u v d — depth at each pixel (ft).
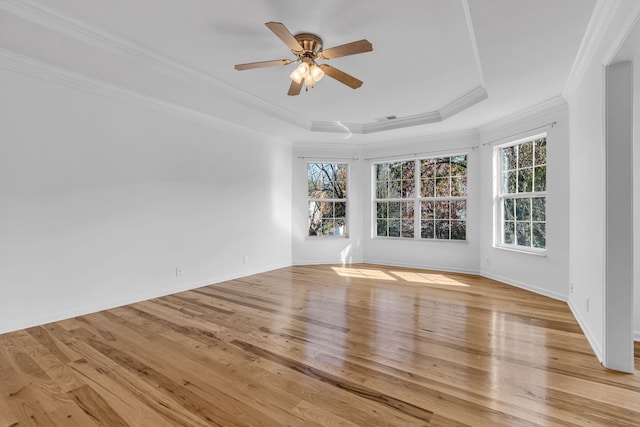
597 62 7.61
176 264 13.15
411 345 8.05
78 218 10.22
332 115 15.60
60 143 9.80
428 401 5.74
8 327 8.80
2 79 8.65
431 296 12.55
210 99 12.16
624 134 6.72
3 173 8.71
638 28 5.56
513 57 8.70
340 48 7.42
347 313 10.52
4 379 6.42
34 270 9.29
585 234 8.93
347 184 20.52
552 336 8.61
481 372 6.73
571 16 6.83
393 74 10.79
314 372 6.74
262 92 12.61
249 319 9.95
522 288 13.75
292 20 7.74
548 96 11.66
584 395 5.90
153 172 12.34
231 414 5.38
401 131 16.98
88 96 10.43
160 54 9.45
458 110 13.46
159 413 5.40
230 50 9.29
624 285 6.75
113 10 7.36
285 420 5.23
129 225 11.57
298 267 18.88
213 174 14.73
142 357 7.38
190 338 8.48
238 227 16.01
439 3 7.03
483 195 16.12
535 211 13.44
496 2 6.39
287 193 19.21
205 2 7.07
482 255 16.33
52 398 5.80
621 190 6.75
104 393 5.96
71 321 9.71
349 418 5.28
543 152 13.05
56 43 8.13
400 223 19.58
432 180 18.39
